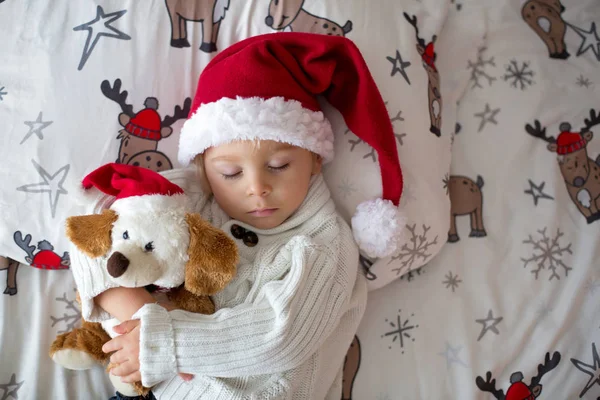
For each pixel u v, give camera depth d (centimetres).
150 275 72
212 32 98
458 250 109
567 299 108
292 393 84
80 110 90
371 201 91
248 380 81
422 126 99
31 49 90
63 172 89
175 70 96
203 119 80
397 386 103
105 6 92
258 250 89
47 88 89
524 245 110
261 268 86
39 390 92
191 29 96
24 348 93
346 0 97
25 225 90
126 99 92
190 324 76
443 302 106
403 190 95
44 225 90
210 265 74
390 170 88
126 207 75
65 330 95
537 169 113
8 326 92
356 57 85
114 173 80
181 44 96
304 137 82
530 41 119
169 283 76
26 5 91
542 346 105
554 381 105
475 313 106
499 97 115
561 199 113
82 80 91
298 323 79
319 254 85
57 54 90
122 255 70
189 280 74
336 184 97
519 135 114
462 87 114
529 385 104
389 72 97
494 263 109
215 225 91
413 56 100
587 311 109
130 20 93
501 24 118
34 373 91
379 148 87
